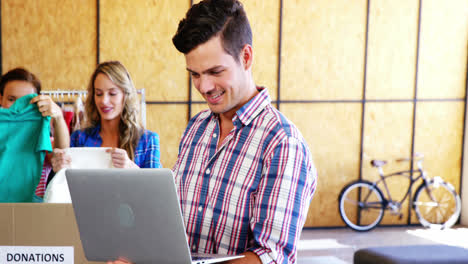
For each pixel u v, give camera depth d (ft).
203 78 3.63
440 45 17.48
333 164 17.24
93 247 3.70
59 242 4.07
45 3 15.16
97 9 15.40
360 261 9.66
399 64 17.29
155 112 16.10
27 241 4.09
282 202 3.47
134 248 3.46
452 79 17.70
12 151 5.70
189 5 16.01
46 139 5.67
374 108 17.30
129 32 15.70
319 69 16.80
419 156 17.11
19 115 5.73
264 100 3.92
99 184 3.38
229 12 3.56
